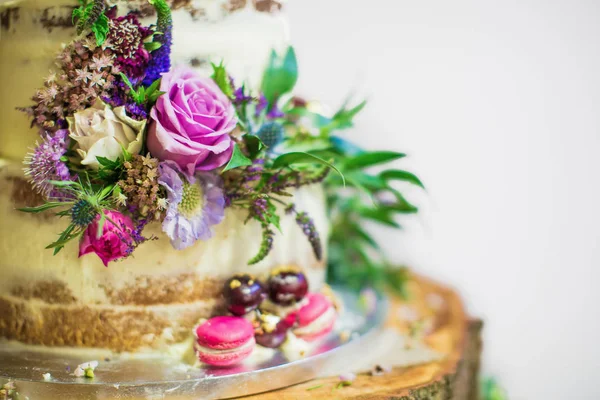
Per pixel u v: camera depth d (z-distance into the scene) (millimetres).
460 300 875
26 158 558
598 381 1074
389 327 752
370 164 661
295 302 612
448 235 1134
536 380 1110
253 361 579
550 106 1051
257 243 602
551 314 1089
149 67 551
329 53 1130
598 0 995
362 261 814
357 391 582
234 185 580
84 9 546
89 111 539
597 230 1047
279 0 617
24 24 581
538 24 1038
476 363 796
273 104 613
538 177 1073
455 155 1114
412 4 1101
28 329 579
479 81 1087
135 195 535
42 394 526
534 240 1087
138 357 571
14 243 581
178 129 535
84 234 540
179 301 576
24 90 581
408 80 1118
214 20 587
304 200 632
